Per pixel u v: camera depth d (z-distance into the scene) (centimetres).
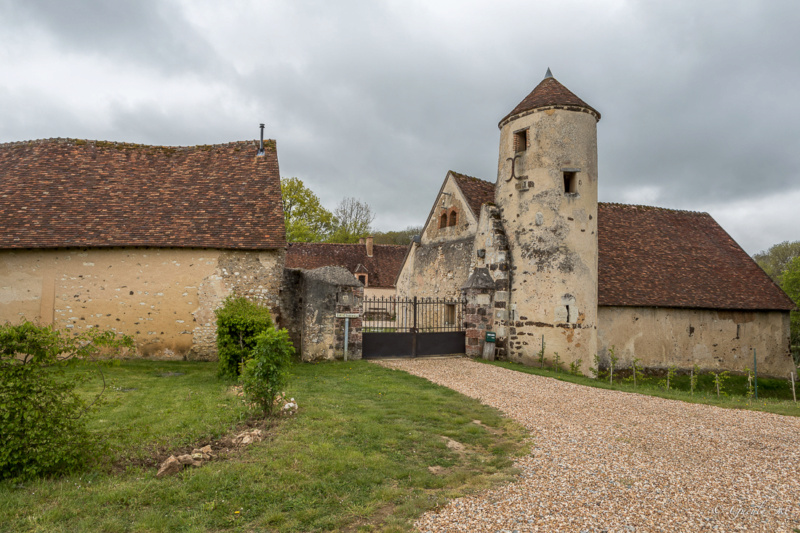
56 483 467
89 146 1582
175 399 829
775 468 552
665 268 1808
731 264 1958
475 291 1534
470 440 646
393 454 577
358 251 3781
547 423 736
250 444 585
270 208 1459
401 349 1462
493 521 414
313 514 418
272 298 1368
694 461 573
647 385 1405
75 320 1296
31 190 1397
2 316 1270
